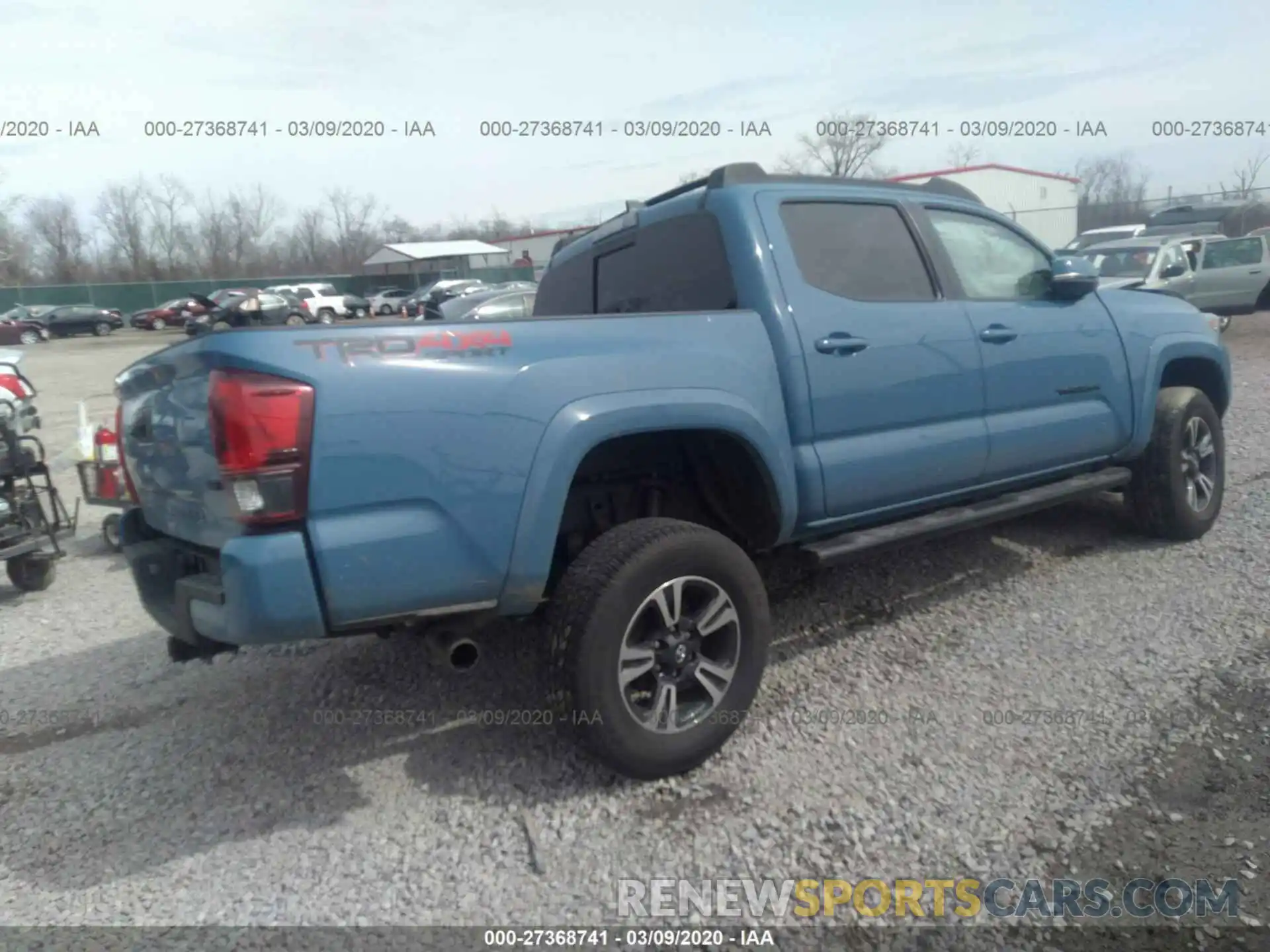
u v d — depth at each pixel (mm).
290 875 2936
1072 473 5070
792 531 3865
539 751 3566
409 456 2869
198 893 2877
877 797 3191
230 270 62031
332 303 41188
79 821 3301
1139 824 3008
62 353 33625
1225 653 4090
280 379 2727
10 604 5895
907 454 4074
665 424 3309
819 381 3779
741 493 3785
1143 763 3330
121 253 60750
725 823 3094
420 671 4312
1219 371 5781
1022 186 33531
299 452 2732
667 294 4180
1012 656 4180
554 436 3086
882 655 4254
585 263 4934
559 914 2723
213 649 3215
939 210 4547
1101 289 5332
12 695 4402
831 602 4879
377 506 2848
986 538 5730
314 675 4363
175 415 3117
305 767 3559
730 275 3832
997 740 3506
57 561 6391
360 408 2801
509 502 3021
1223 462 5633
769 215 3865
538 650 4422
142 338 41031
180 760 3680
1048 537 5707
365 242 63812
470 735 3717
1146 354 5215
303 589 2770
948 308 4301
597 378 3203
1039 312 4707
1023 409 4602
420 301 35219
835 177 4270
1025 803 3131
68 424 13422
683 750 3309
